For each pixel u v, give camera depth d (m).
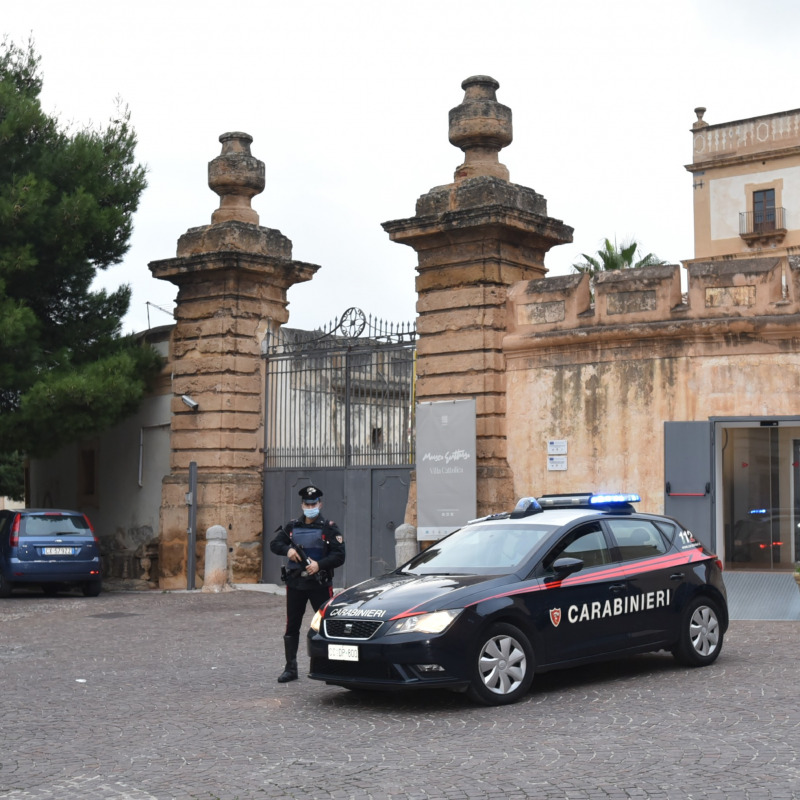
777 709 8.76
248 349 21.59
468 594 9.44
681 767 7.08
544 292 17.66
